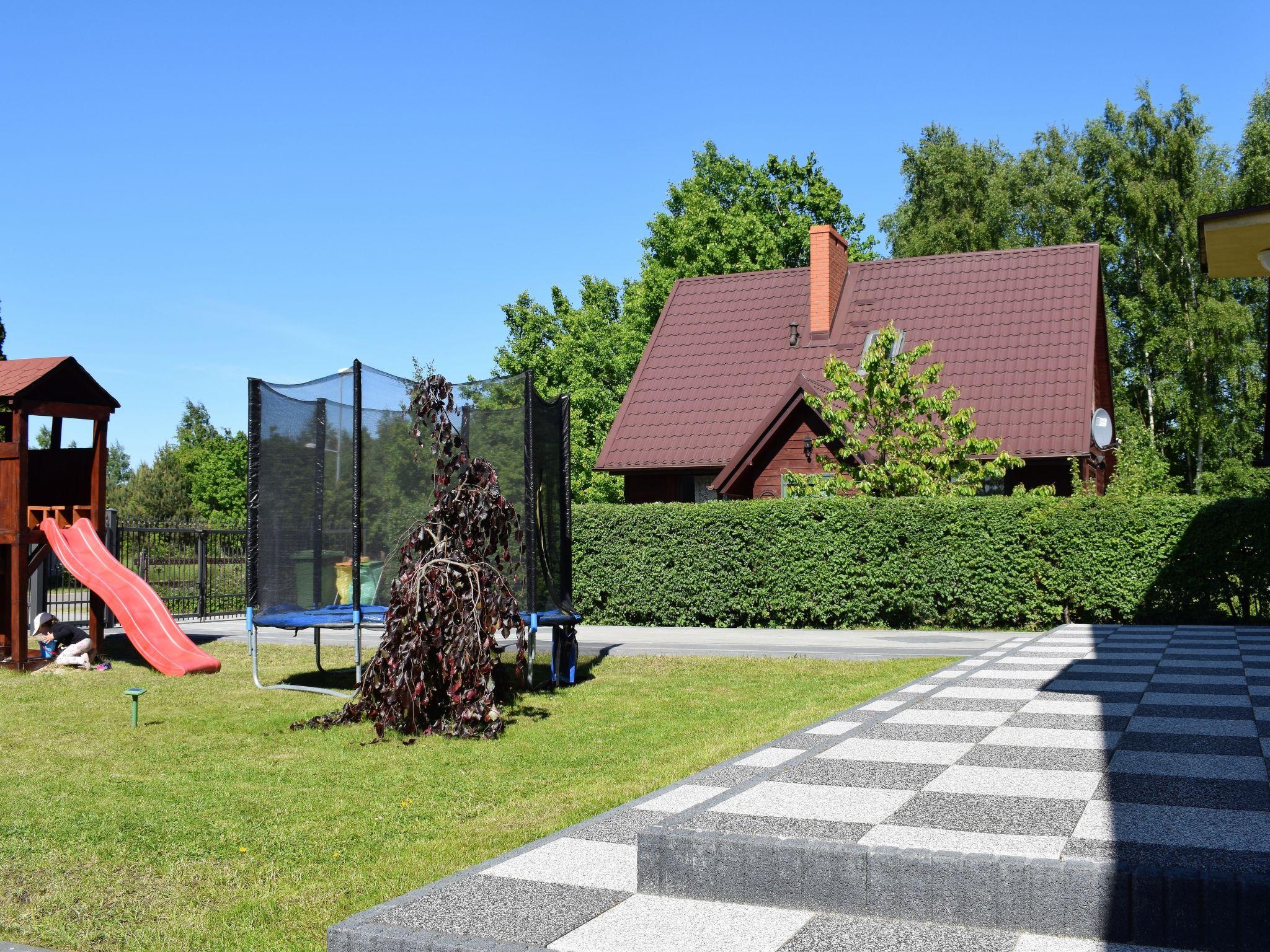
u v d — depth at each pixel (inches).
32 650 639.8
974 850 171.9
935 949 155.3
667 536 773.3
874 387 795.4
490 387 494.9
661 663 558.9
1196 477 1501.0
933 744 264.5
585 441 1528.1
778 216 1606.8
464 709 368.2
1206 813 193.5
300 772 314.8
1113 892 158.4
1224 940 152.6
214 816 263.7
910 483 757.9
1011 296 1042.7
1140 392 1614.2
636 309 1588.3
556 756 332.2
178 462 2588.6
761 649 607.5
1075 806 200.1
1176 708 312.2
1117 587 664.4
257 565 469.7
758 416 1014.4
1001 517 689.0
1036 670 415.5
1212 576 647.1
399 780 302.5
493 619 382.9
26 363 577.0
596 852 201.8
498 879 186.4
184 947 179.6
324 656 611.8
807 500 738.2
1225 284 1491.1
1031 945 156.9
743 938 159.6
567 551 506.3
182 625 796.0
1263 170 1462.8
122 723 401.1
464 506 400.5
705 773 263.1
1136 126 1574.8
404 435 458.9
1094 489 868.0
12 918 196.9
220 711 429.7
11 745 361.7
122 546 842.2
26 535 558.6
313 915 192.1
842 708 388.8
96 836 246.7
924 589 703.7
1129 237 1560.0
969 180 1685.5
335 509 483.8
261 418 472.4
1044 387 938.1
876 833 183.2
